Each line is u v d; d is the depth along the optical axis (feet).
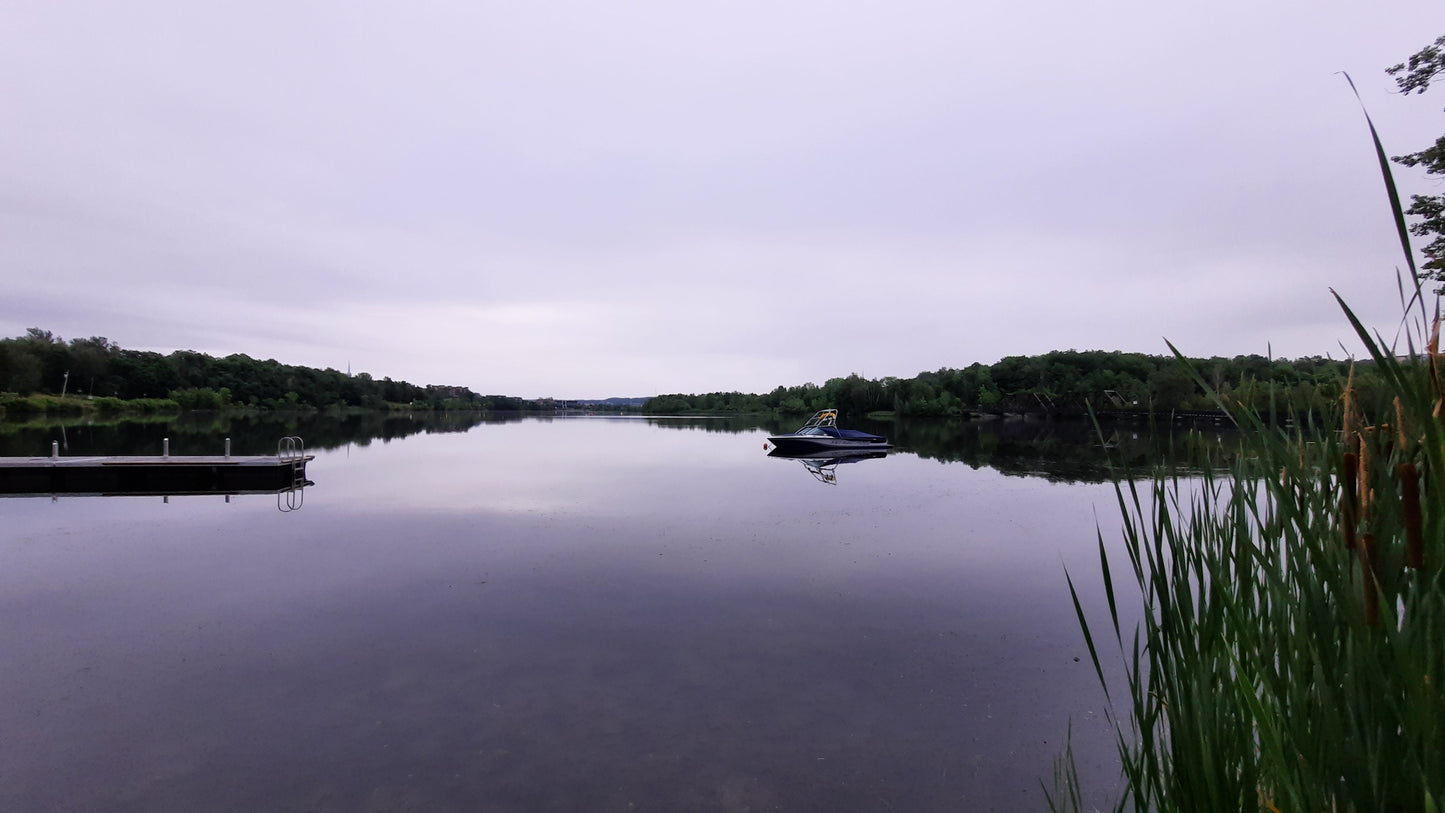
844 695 16.37
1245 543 5.39
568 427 180.34
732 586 25.18
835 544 32.04
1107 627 20.88
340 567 27.81
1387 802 3.72
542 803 12.23
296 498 46.47
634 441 114.73
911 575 26.68
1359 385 4.57
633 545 31.81
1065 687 16.80
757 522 37.58
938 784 12.80
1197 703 5.23
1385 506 4.03
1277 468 4.78
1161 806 5.86
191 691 16.46
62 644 19.35
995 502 44.75
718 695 16.30
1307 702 4.51
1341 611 4.20
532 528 35.86
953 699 16.14
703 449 94.79
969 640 19.84
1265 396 5.49
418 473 62.59
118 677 17.21
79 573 26.78
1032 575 26.76
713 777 13.00
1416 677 3.54
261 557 29.50
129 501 44.75
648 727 14.84
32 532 34.73
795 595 24.12
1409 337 3.57
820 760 13.61
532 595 24.08
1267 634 5.18
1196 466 6.11
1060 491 49.90
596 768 13.29
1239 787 5.11
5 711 15.44
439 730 14.67
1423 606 3.61
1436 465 3.50
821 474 61.46
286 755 13.70
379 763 13.44
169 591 24.45
